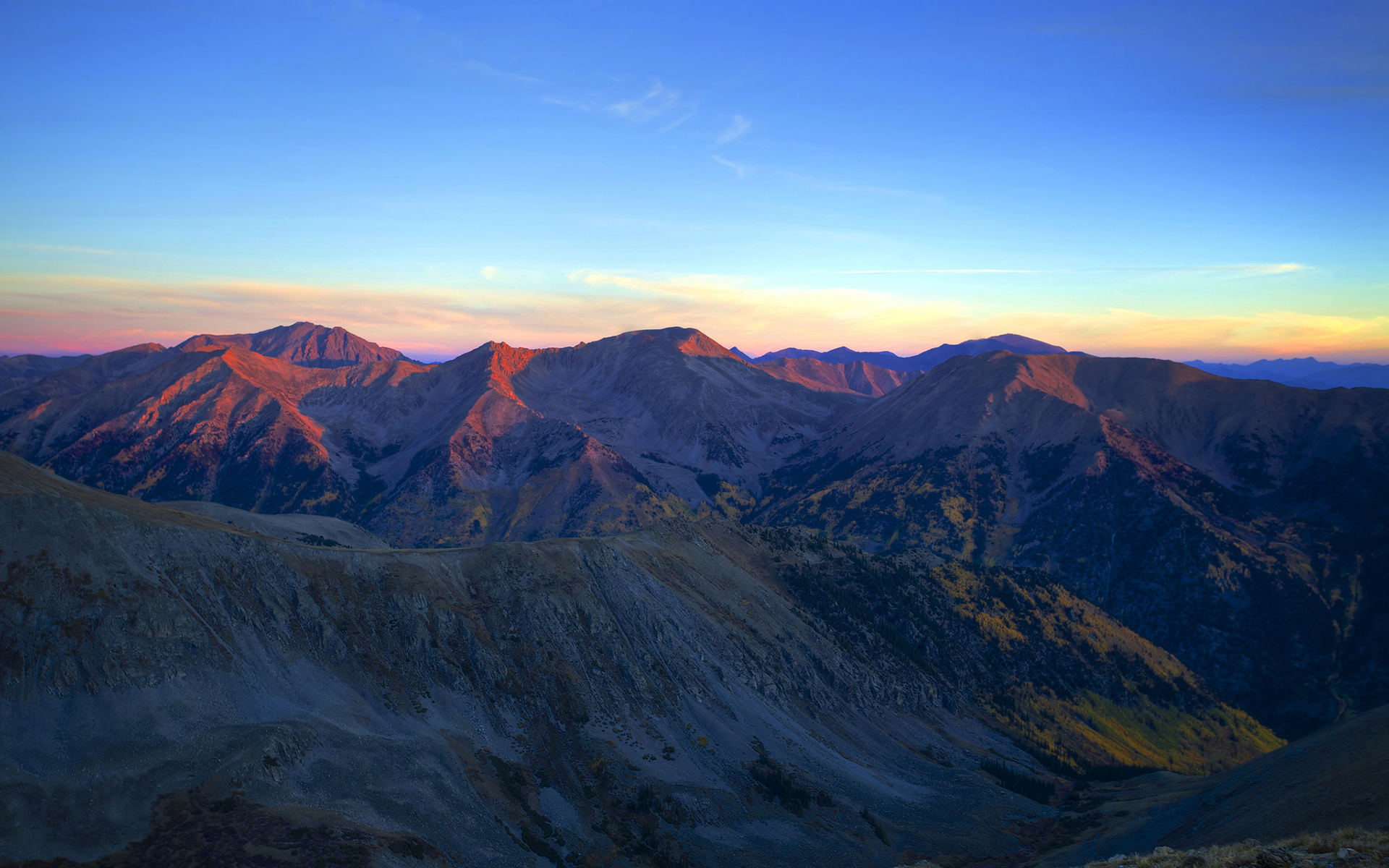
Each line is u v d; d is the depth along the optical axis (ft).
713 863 333.21
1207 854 148.15
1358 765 257.14
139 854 225.15
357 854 236.63
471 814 303.07
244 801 253.03
